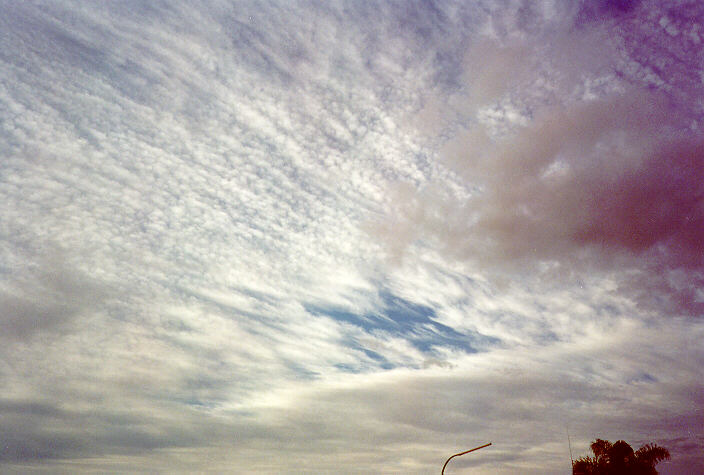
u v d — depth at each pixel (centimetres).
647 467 2980
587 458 3125
